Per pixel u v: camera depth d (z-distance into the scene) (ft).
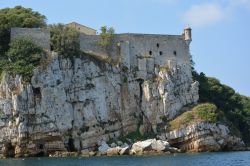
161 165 303.07
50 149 396.98
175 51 474.08
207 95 510.17
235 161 325.42
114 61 451.53
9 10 457.68
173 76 460.55
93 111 425.28
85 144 414.41
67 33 425.28
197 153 408.26
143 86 454.40
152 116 444.55
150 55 467.11
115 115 436.76
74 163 319.47
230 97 537.65
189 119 432.25
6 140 380.17
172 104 449.06
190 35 479.41
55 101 403.95
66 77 417.08
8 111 384.06
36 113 392.27
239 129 516.32
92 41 447.42
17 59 404.16
